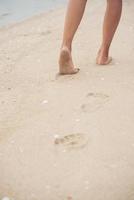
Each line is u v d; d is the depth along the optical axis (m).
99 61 2.84
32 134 2.12
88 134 2.05
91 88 2.49
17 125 2.22
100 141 1.99
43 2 4.92
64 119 2.20
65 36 2.64
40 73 2.86
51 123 2.19
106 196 1.68
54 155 1.94
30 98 2.50
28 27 4.03
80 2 2.60
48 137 2.07
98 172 1.80
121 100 2.31
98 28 3.74
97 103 2.31
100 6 4.56
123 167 1.82
